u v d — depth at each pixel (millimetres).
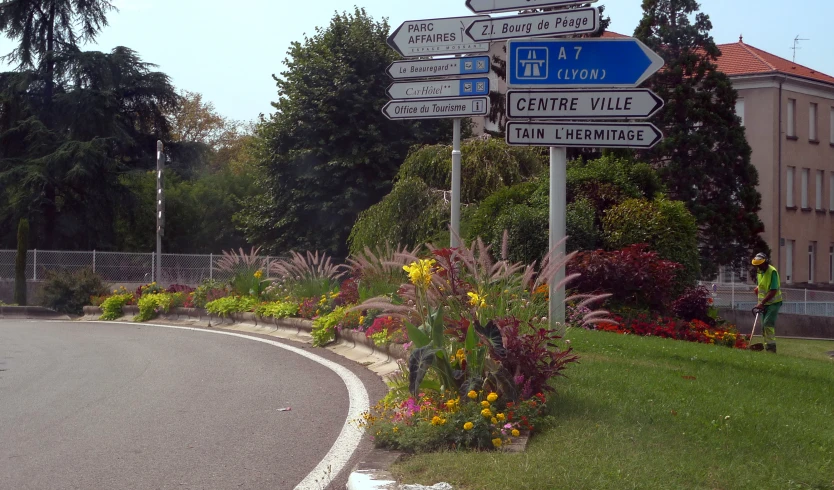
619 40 8727
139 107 47312
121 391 9438
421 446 5871
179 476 5945
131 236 47469
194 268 29656
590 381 8195
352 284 14711
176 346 13875
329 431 7266
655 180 19531
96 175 42469
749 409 7426
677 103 36000
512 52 8883
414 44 11219
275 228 38844
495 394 6184
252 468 6129
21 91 42750
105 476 5957
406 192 23609
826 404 8266
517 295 8023
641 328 14250
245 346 13711
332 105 36969
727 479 5238
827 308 30656
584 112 8750
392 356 10695
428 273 7406
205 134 71188
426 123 38125
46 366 11648
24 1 43781
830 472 5570
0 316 23281
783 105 47406
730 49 50219
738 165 35875
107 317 21109
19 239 26859
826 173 49969
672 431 6363
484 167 23656
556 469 5176
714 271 34750
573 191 18562
